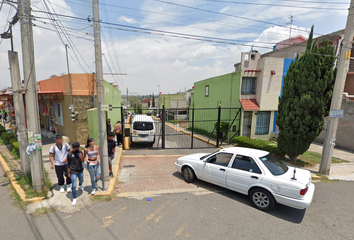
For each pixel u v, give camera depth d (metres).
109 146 6.45
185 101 42.69
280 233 3.97
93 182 5.26
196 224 4.20
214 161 6.00
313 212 4.87
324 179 7.27
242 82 13.59
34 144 5.18
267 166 5.03
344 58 7.05
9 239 3.57
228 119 14.96
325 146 7.59
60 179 5.27
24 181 5.94
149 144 12.85
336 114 7.25
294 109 8.49
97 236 3.72
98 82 5.44
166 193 5.73
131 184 6.34
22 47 4.84
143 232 3.88
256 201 5.00
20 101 6.08
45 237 3.65
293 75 8.71
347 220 4.54
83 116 10.88
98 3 5.34
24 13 4.73
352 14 6.78
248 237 3.82
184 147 12.80
